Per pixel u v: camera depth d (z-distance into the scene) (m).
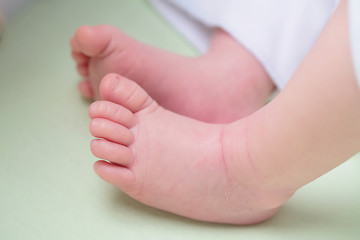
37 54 0.31
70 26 0.33
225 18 0.29
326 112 0.20
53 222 0.23
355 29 0.19
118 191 0.25
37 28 0.32
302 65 0.21
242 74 0.28
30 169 0.25
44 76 0.30
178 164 0.23
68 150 0.26
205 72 0.28
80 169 0.25
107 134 0.23
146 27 0.33
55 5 0.34
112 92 0.24
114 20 0.33
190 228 0.24
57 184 0.25
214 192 0.24
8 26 0.32
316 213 0.25
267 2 0.28
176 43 0.32
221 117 0.28
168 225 0.24
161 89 0.27
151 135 0.24
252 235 0.24
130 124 0.24
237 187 0.23
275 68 0.28
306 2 0.28
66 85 0.29
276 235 0.24
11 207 0.24
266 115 0.22
